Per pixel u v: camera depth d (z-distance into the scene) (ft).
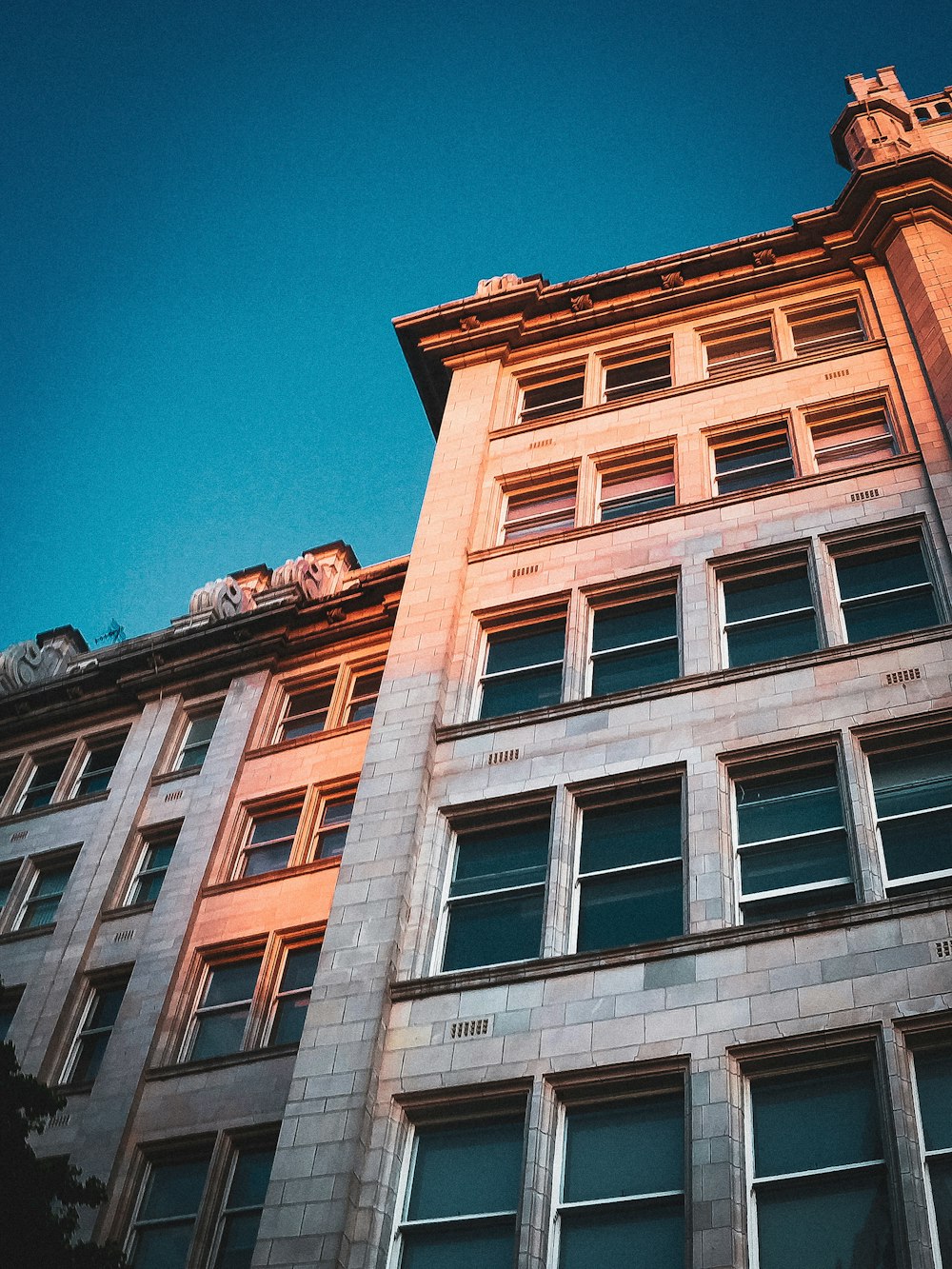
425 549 96.17
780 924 61.46
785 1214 52.65
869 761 69.97
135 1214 77.30
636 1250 54.24
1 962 100.58
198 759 113.09
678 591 86.07
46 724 124.98
